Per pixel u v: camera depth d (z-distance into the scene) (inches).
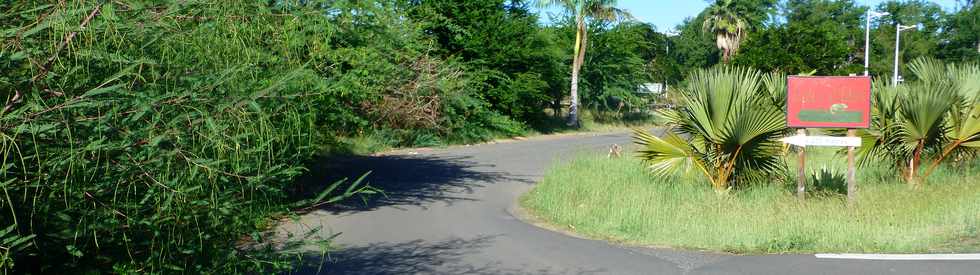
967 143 507.2
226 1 180.9
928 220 367.6
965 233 340.2
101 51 147.6
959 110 505.7
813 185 502.3
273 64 218.4
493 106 1343.5
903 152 507.8
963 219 362.0
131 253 173.8
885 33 2020.2
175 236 172.6
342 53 405.4
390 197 518.6
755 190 470.3
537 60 1390.3
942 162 556.7
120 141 147.9
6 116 134.4
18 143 140.4
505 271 289.4
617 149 756.6
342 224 402.0
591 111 1793.8
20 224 152.5
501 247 339.3
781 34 1184.8
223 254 186.1
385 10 451.2
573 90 1596.9
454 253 325.4
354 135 946.7
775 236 333.4
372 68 460.1
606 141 1238.3
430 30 1222.9
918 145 502.3
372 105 864.3
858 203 416.5
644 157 505.4
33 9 141.6
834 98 435.5
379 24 445.7
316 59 323.9
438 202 499.5
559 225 405.4
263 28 207.2
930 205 400.8
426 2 1202.6
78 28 142.4
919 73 567.2
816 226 353.4
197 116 156.3
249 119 164.4
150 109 149.3
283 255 201.2
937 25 2266.2
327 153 743.1
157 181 152.7
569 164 673.0
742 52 1211.9
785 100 486.6
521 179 651.5
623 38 1721.2
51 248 164.1
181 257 178.5
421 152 968.3
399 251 328.5
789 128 466.9
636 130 507.8
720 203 429.4
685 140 495.2
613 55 1745.8
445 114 1114.1
